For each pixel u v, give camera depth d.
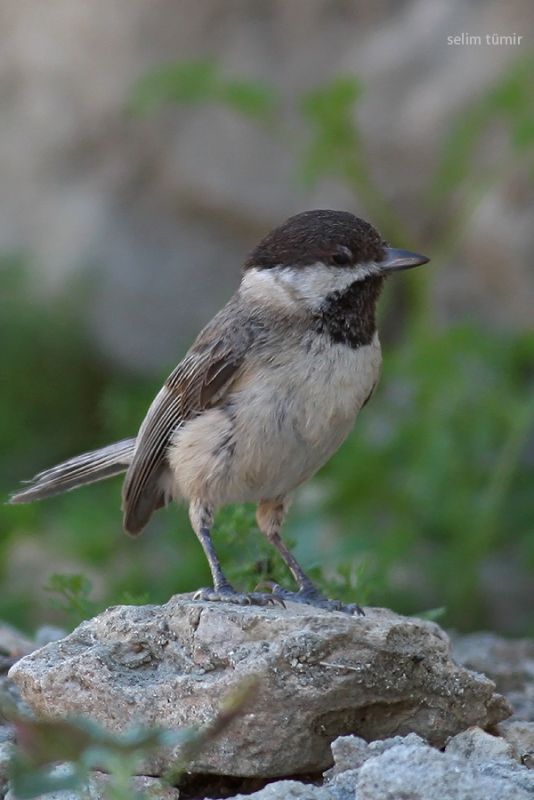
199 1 18.00
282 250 8.05
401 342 14.98
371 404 13.73
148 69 17.77
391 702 6.27
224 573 8.52
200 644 6.34
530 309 15.39
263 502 8.53
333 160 14.45
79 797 5.55
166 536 12.41
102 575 12.33
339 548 11.09
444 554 12.34
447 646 6.41
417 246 14.97
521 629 12.70
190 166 17.67
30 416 16.52
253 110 14.81
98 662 6.37
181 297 17.59
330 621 6.21
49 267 17.59
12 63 18.86
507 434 13.06
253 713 6.04
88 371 17.09
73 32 18.48
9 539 12.79
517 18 16.53
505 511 13.02
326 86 16.28
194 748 4.69
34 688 6.45
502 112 14.50
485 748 6.22
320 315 7.90
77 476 9.44
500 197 15.73
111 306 17.38
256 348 7.89
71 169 18.38
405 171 16.50
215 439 8.02
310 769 6.16
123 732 6.22
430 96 16.55
